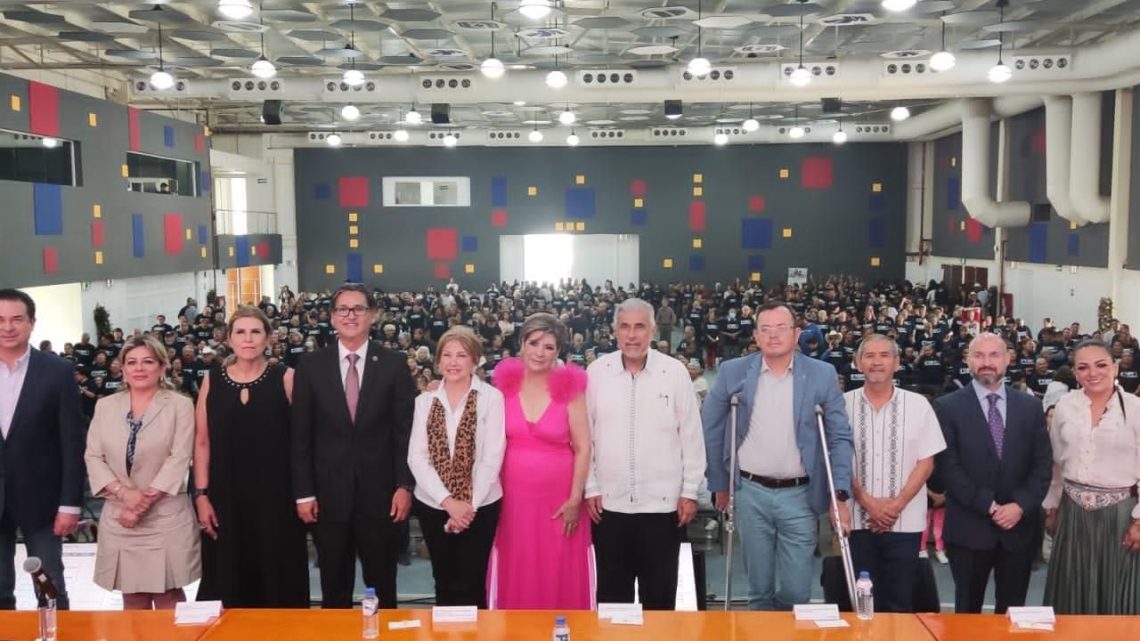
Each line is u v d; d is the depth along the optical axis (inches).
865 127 967.6
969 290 882.1
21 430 161.5
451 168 1048.8
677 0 452.8
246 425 158.1
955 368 446.9
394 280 1056.8
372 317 162.6
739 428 156.4
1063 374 281.7
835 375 153.8
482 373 379.9
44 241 573.9
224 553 158.7
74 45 616.1
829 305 775.1
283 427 160.4
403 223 1052.5
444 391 156.2
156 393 161.6
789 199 1037.2
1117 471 157.4
